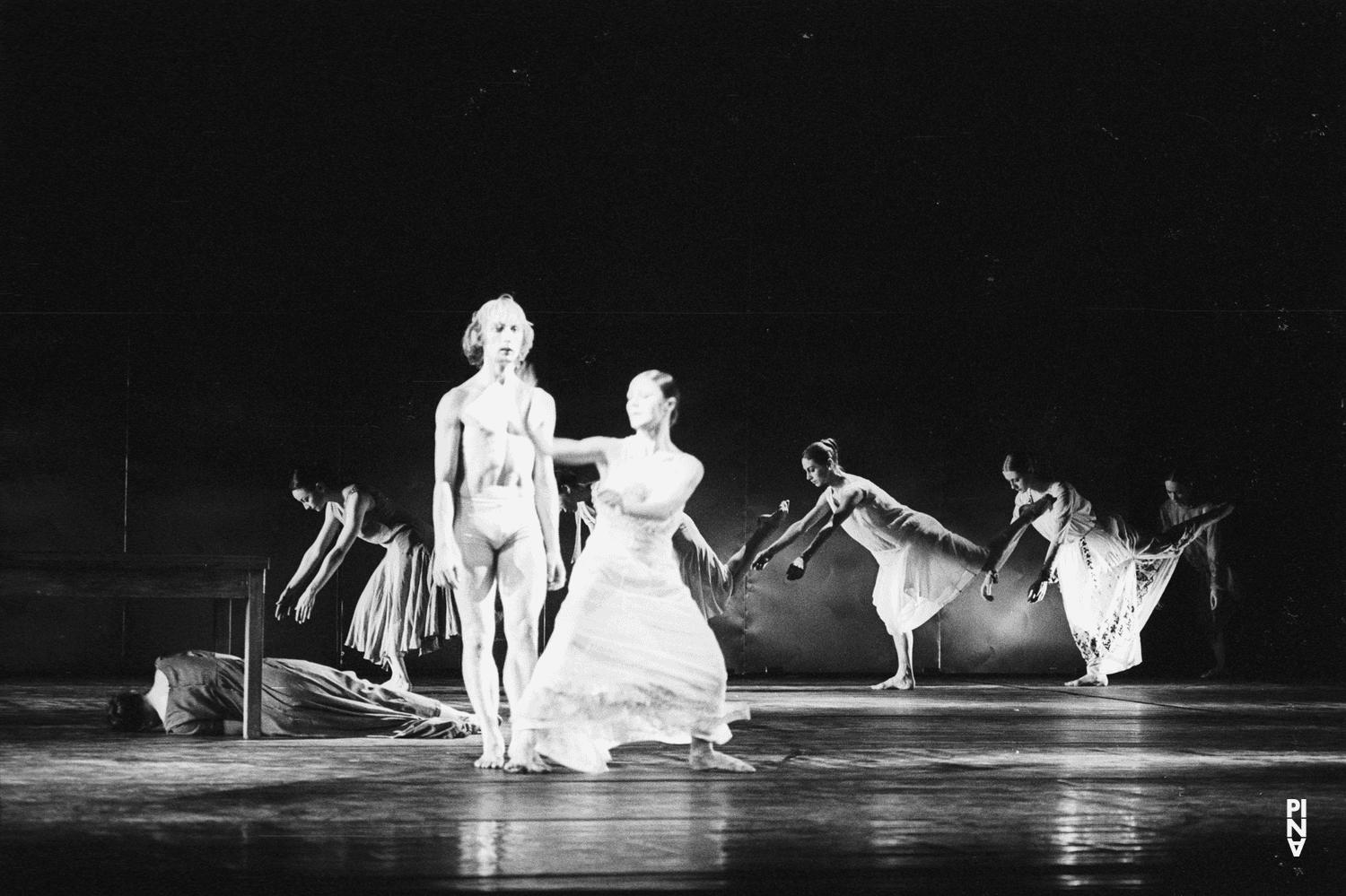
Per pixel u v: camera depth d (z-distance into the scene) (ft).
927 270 55.72
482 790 22.56
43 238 52.80
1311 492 57.11
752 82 54.34
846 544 55.21
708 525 55.06
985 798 22.20
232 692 30.37
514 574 25.86
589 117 54.13
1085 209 55.83
